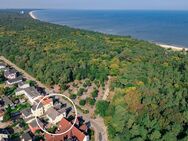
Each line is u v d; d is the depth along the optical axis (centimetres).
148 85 13975
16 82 17012
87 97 14825
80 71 17112
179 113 11162
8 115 12450
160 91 13312
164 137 9956
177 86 13950
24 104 14138
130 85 14312
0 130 11181
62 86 15875
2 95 15012
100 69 17388
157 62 18388
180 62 18612
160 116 10962
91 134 11550
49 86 16562
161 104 11950
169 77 15125
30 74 18950
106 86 15962
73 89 15975
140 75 15462
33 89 15088
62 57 19962
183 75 15738
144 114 11088
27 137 10769
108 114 12694
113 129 11219
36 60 19638
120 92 13588
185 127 10775
